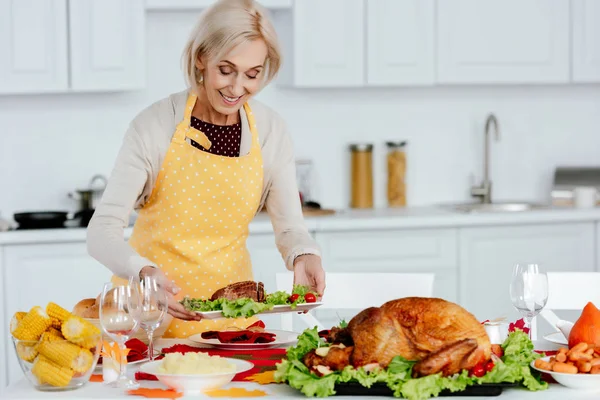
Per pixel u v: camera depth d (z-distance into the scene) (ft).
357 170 16.25
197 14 15.88
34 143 15.55
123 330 6.44
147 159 8.76
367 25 15.20
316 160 16.49
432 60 15.47
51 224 14.16
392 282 9.82
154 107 8.98
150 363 6.71
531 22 15.78
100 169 15.75
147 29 15.72
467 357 6.06
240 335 7.76
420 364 6.04
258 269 14.20
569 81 15.98
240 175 9.01
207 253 9.12
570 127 17.33
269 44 8.28
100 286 13.96
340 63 15.16
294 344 7.81
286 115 16.34
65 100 15.57
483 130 17.07
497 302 15.19
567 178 16.75
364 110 16.61
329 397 6.12
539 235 15.29
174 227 9.02
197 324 8.77
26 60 14.23
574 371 6.26
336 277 9.89
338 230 14.47
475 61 15.66
